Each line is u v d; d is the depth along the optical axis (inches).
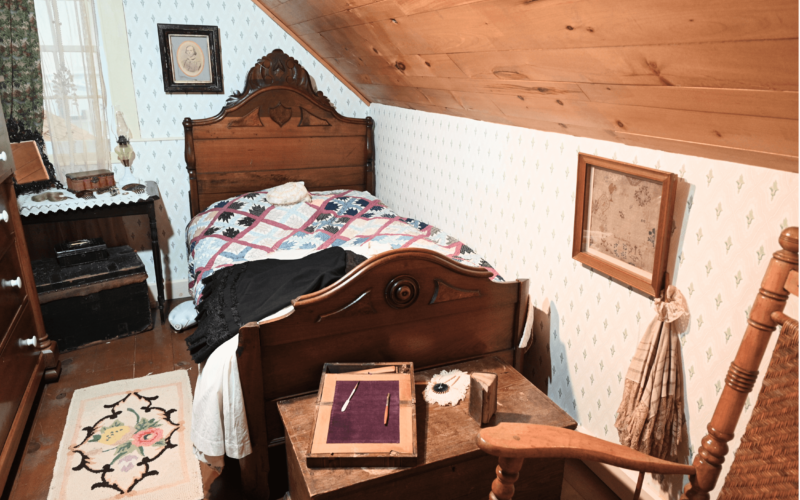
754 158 53.9
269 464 75.4
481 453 62.2
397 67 104.7
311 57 142.5
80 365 111.3
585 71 60.2
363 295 71.0
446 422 66.1
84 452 85.4
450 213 118.0
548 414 67.7
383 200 153.7
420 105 121.4
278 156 144.3
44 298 110.5
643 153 68.2
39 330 102.7
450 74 88.9
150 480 79.7
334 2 92.4
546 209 87.3
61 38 116.6
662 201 64.1
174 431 90.7
